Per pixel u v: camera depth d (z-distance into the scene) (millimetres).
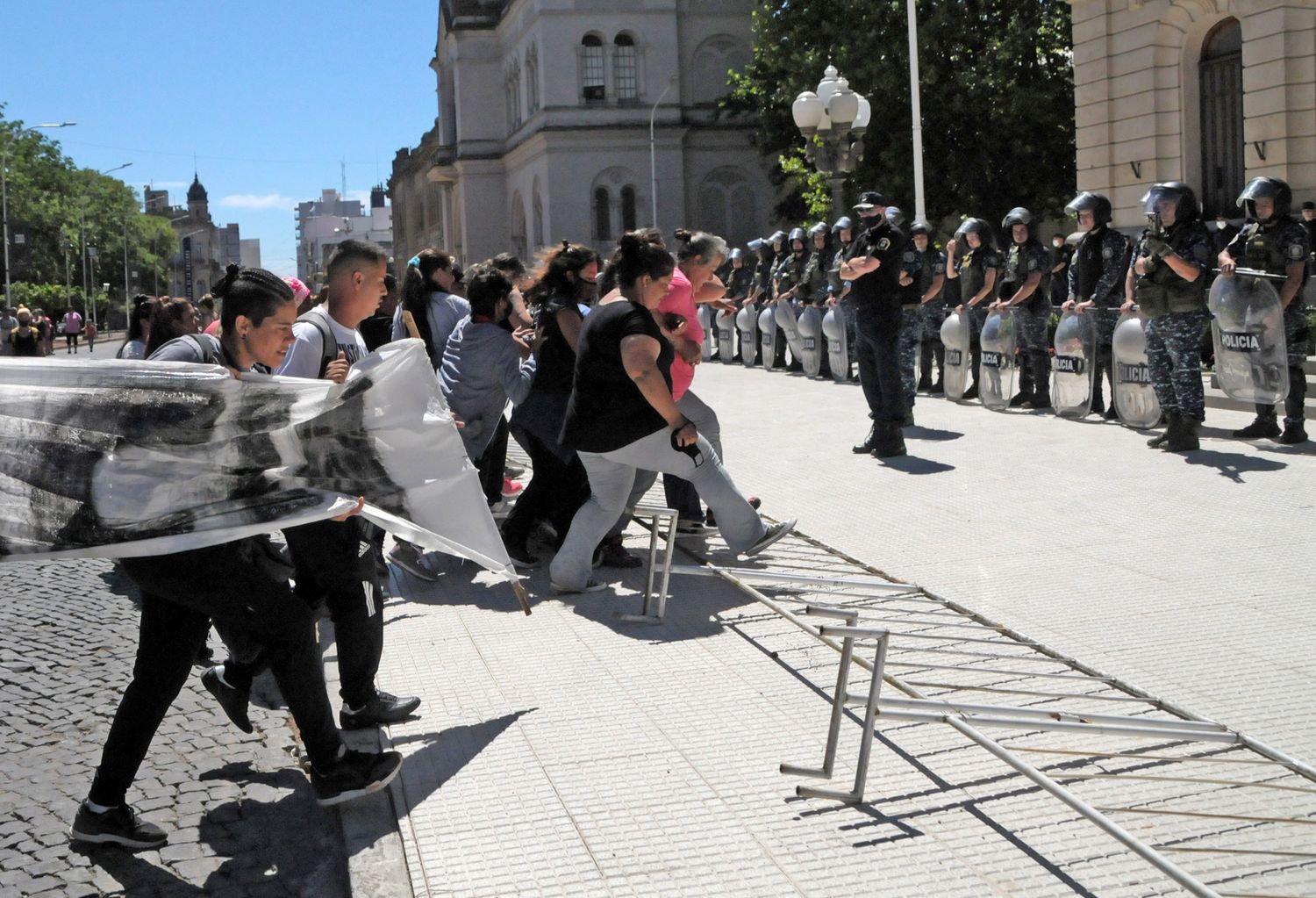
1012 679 4906
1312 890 3203
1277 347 9594
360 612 4625
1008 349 12914
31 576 8242
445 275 8336
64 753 4820
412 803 4027
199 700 5367
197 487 3764
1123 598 5977
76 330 53156
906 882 3355
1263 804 3752
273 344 3953
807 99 16125
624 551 7121
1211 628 5453
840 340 16844
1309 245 9633
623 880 3455
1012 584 6324
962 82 30875
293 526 4004
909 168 32000
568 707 4855
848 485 9227
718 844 3641
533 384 7211
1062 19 31438
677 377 7102
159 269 112688
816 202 34344
